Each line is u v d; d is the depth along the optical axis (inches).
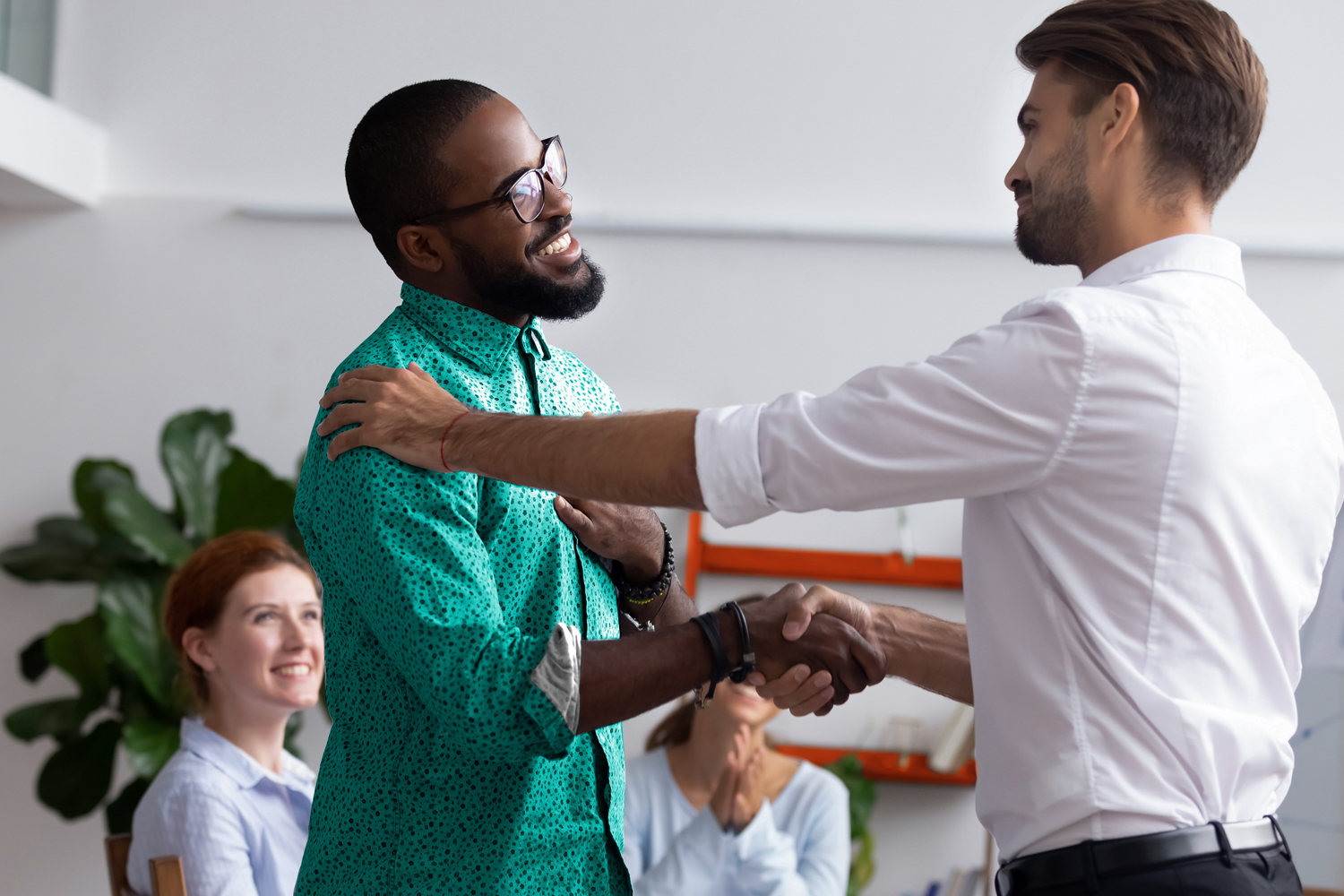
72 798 149.2
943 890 150.6
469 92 55.5
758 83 169.6
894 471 45.4
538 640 48.0
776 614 56.3
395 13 174.2
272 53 175.2
